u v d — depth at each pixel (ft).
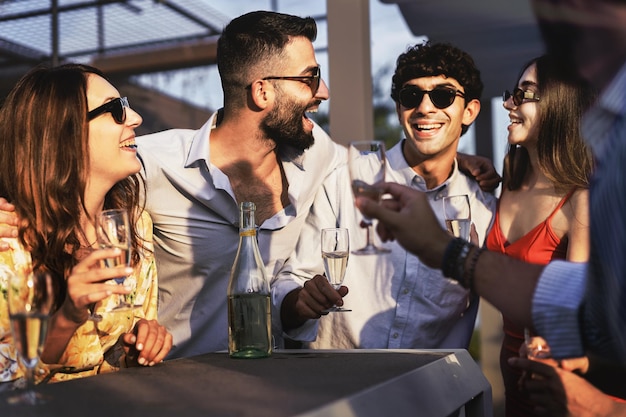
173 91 14.61
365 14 12.06
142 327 5.63
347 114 11.93
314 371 4.87
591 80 3.05
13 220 6.14
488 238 8.45
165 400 3.97
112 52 14.96
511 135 8.08
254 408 3.72
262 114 7.96
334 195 8.57
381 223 4.58
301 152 8.32
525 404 7.61
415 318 8.36
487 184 8.58
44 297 4.17
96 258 4.89
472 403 5.54
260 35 7.91
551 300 3.89
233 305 5.67
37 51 15.37
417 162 8.57
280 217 8.14
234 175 8.15
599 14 2.89
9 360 5.65
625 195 2.93
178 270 8.16
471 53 14.53
